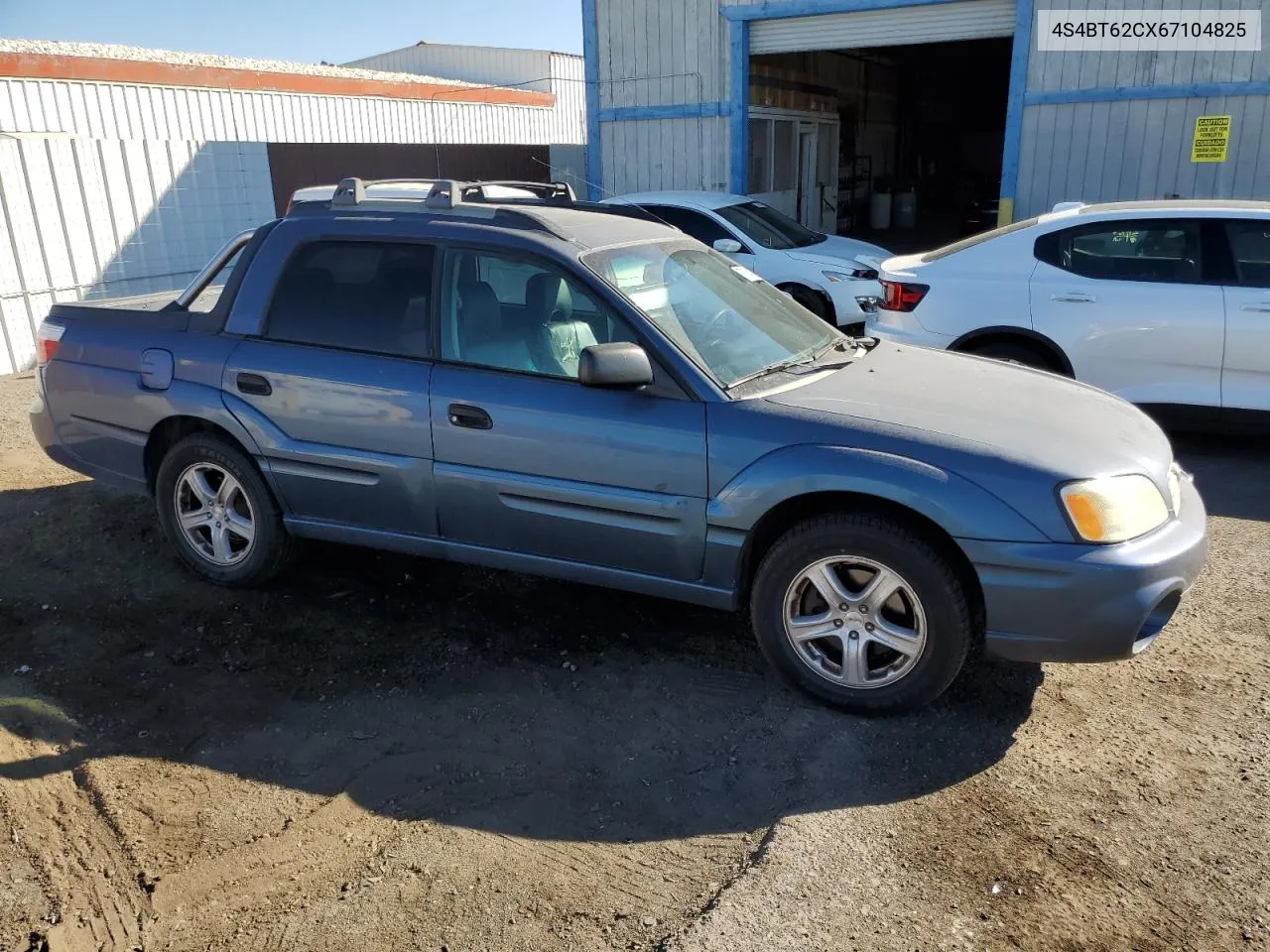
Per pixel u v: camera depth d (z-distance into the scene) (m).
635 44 14.64
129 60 14.35
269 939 2.71
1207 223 6.48
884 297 7.43
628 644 4.31
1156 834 3.06
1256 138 11.17
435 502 4.25
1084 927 2.69
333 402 4.33
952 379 4.18
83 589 4.82
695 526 3.80
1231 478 6.34
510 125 22.91
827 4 13.18
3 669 4.08
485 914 2.78
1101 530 3.38
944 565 3.46
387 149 17.81
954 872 2.90
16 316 10.10
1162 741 3.54
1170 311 6.46
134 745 3.59
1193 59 11.25
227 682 4.03
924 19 12.88
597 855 3.02
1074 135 12.02
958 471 3.44
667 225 4.91
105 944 2.70
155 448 4.91
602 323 3.98
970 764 3.43
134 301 5.50
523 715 3.78
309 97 17.55
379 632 4.44
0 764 3.45
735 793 3.30
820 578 3.67
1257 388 6.37
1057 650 3.45
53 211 10.34
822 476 3.54
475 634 4.42
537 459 3.99
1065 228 6.84
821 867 2.93
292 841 3.09
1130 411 4.16
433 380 4.16
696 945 2.64
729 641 4.32
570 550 4.09
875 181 24.86
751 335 4.27
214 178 12.02
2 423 8.00
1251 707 3.73
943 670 3.54
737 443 3.69
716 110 14.30
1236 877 2.87
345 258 4.44
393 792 3.33
